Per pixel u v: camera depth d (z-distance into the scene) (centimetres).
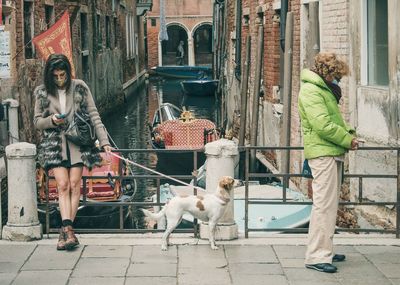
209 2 5675
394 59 826
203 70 5075
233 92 2191
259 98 1570
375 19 922
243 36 1989
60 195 699
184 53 5928
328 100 614
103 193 1215
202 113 3284
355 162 970
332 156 616
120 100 3472
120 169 745
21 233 711
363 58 946
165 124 1803
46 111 698
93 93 2625
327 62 609
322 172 618
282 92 1485
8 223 716
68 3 2059
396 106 824
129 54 4166
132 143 2389
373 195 914
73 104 702
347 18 984
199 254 671
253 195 1100
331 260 627
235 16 2139
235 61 2030
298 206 1047
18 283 598
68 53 1511
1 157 1237
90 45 2572
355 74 966
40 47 1501
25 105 1573
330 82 618
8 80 1441
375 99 895
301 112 624
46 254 673
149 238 725
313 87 612
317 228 623
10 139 1341
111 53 3222
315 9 1099
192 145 1781
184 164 1744
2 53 1284
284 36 1337
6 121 1337
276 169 1459
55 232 751
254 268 632
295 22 1281
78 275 617
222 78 2592
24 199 711
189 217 994
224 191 681
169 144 1786
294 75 1296
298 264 642
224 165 700
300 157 1256
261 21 1712
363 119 944
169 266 638
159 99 3853
